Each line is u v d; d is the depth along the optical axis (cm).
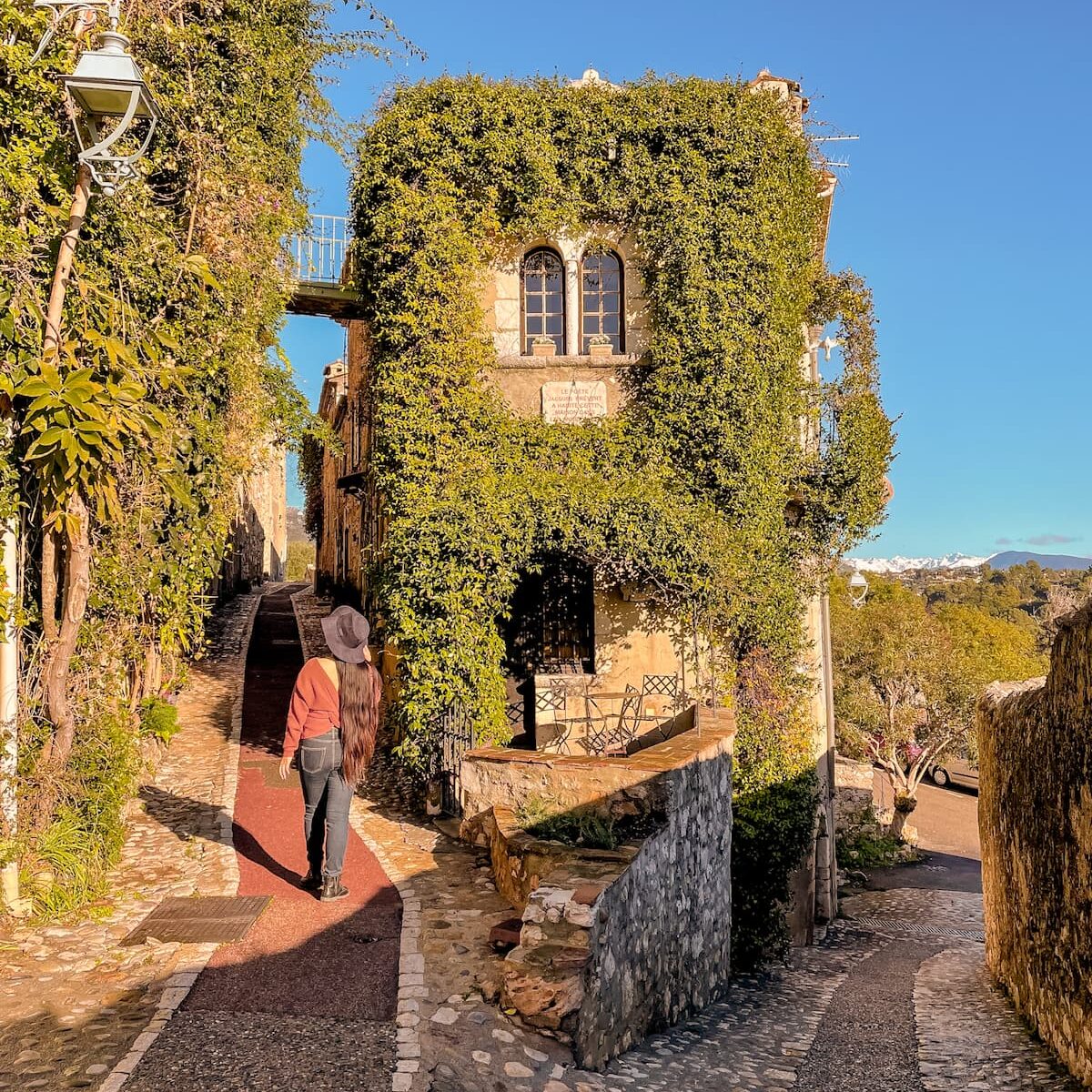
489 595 1065
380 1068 419
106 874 680
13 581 605
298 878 709
